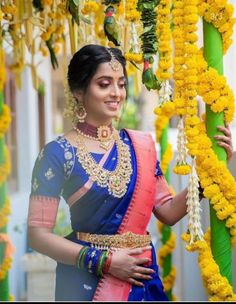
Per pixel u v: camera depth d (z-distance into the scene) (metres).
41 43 4.05
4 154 4.00
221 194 2.36
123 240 2.44
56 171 2.44
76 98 2.52
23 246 6.65
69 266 2.49
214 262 2.36
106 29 2.55
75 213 2.46
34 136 7.50
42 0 3.42
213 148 2.40
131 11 2.45
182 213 2.59
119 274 2.40
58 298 2.53
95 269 2.38
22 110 7.15
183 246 4.78
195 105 2.35
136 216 2.46
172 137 5.89
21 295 6.36
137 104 11.01
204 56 2.39
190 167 2.37
